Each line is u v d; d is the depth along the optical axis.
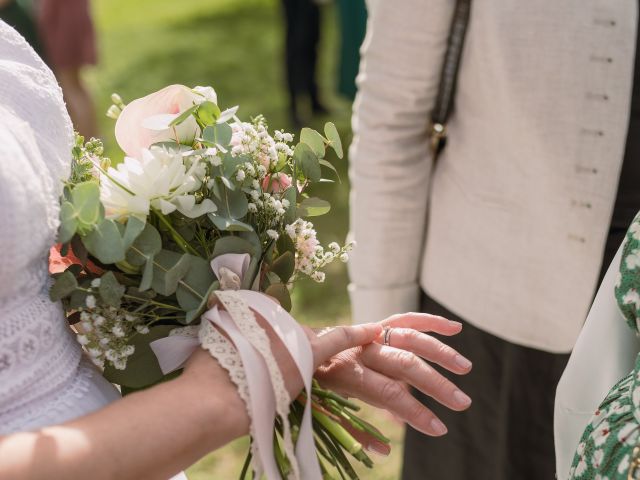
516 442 1.79
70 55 4.46
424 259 1.86
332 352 1.04
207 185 1.06
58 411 0.96
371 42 1.71
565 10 1.51
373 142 1.76
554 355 1.72
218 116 1.09
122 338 1.04
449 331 1.19
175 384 0.94
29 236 0.89
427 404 1.89
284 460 1.01
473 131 1.68
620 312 1.23
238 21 7.91
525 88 1.55
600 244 1.60
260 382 0.94
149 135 1.09
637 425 1.06
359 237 1.84
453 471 1.88
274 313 1.00
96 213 0.95
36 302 0.96
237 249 1.05
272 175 1.14
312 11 5.09
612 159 1.56
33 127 0.97
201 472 2.59
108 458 0.84
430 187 1.82
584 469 1.14
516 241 1.66
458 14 1.61
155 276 1.03
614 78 1.53
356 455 1.04
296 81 5.21
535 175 1.60
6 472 0.81
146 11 8.54
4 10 4.19
